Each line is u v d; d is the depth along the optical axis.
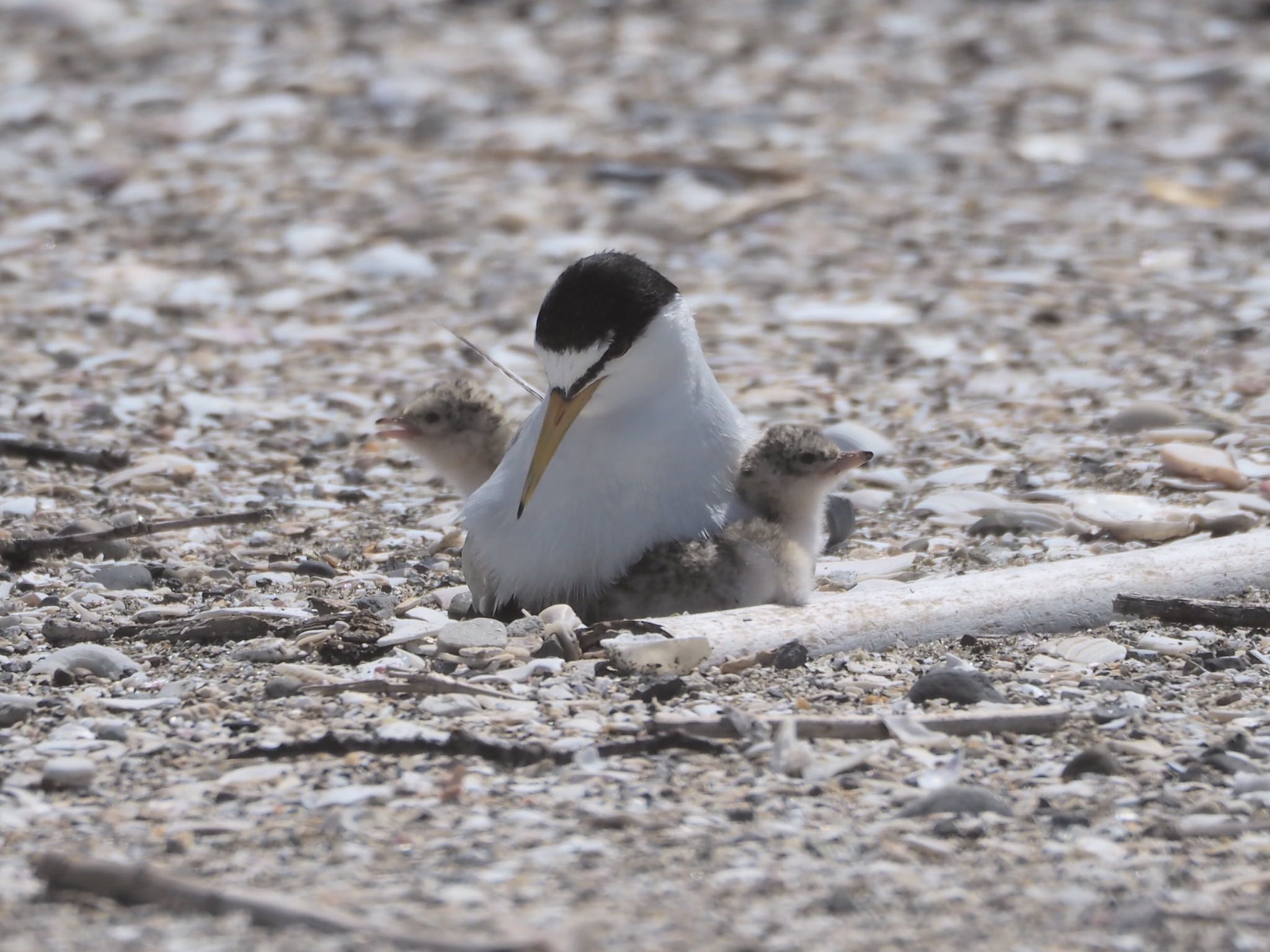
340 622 8.62
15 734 7.21
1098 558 9.20
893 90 23.48
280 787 6.60
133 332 15.57
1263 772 6.75
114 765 6.85
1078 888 5.74
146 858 5.93
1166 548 9.40
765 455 8.64
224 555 10.41
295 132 21.56
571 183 19.92
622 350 8.30
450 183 19.80
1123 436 12.59
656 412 8.41
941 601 8.59
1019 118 22.44
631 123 21.98
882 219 19.03
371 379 14.49
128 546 10.41
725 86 23.44
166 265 17.47
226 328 15.74
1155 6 26.59
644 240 18.33
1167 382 13.84
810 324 15.86
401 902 5.55
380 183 19.84
